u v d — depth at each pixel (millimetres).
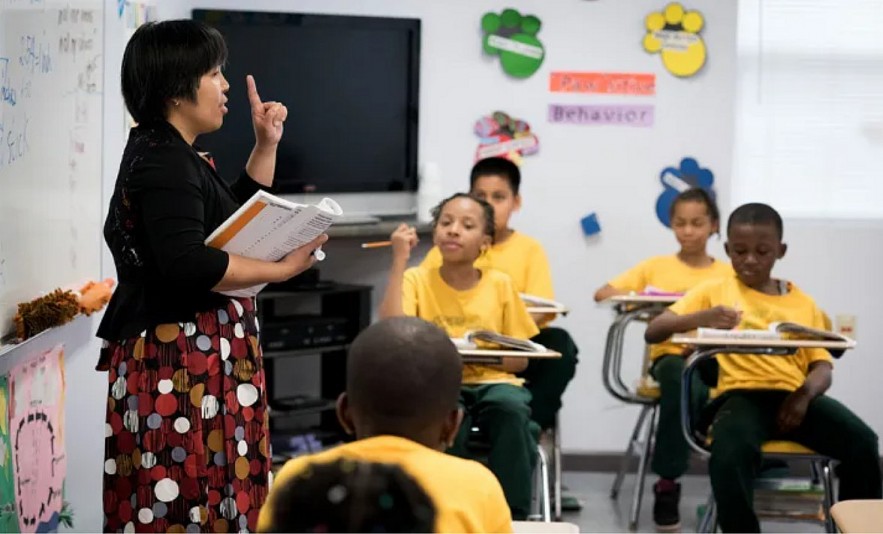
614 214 6016
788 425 4031
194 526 2635
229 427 2662
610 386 5059
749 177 6055
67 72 3430
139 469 2623
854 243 5988
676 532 5023
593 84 5969
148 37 2654
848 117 6000
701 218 5477
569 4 5953
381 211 6031
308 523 1631
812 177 6031
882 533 2217
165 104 2658
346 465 1668
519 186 5801
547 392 4555
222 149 5742
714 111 5973
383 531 1624
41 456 3389
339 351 6008
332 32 5883
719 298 4367
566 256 6035
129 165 2598
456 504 1711
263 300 5637
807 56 5992
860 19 5969
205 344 2643
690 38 5945
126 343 2635
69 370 3715
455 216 4223
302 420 6199
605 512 5328
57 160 3342
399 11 5988
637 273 5578
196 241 2561
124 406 2631
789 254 6004
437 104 6016
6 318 2918
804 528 5098
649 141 5992
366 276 6066
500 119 5988
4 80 2885
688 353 4480
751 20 5996
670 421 4922
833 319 6008
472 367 4203
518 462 3896
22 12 3018
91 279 3723
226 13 5723
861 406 6031
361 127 5961
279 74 5828
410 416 1788
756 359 4258
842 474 4047
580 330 6055
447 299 4246
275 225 2596
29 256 3090
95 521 4047
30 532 3289
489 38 5961
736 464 3969
